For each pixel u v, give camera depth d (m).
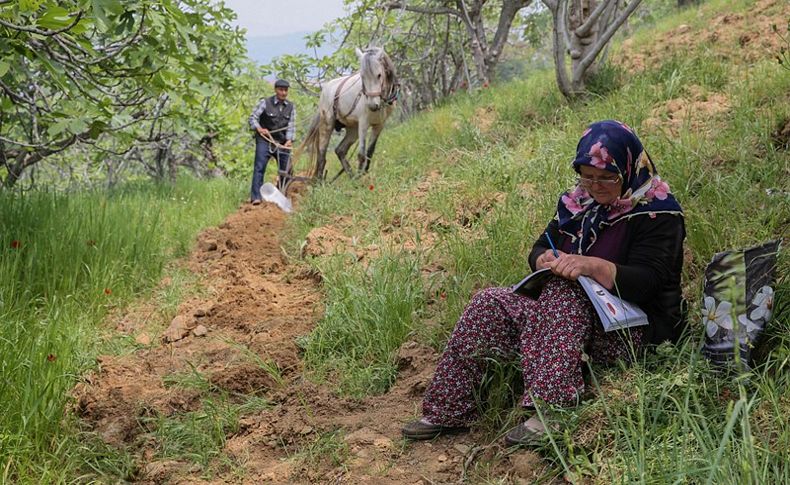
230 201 11.33
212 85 11.32
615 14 10.27
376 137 10.98
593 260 3.28
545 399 3.21
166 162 16.14
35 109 6.80
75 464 3.63
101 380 4.52
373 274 5.16
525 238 5.29
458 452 3.47
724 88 8.07
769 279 3.30
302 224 7.92
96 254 6.41
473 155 8.03
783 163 5.36
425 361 4.32
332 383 4.32
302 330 5.02
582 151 3.32
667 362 3.28
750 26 10.52
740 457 2.56
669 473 2.72
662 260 3.34
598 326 3.34
